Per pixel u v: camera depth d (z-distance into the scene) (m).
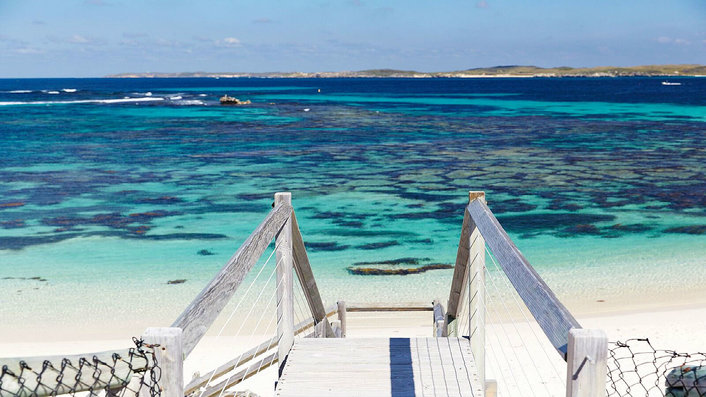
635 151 37.84
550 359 9.27
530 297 2.90
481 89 171.88
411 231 18.69
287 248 4.92
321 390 4.33
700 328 10.76
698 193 24.31
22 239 17.86
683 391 2.65
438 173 29.59
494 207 21.81
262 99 110.12
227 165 32.69
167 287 13.75
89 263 15.59
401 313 12.31
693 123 59.03
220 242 17.56
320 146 41.09
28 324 11.52
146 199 23.58
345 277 14.33
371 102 101.12
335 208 21.91
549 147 40.12
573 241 17.47
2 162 33.88
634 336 10.40
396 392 4.29
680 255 16.05
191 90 161.50
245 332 10.95
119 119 64.12
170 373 2.32
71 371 2.12
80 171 30.70
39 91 144.38
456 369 4.64
